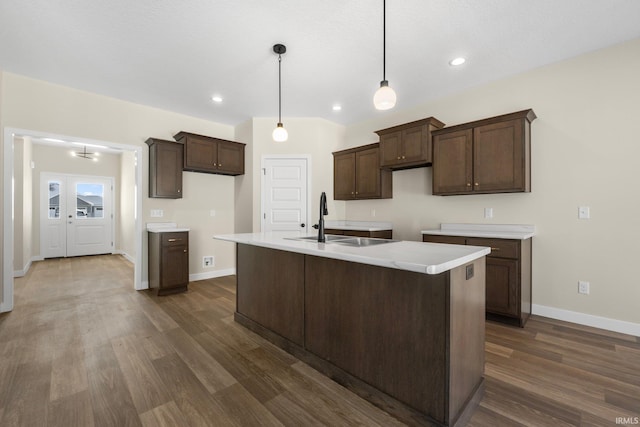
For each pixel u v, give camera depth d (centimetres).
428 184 376
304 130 446
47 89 319
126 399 159
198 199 443
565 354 209
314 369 192
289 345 214
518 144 277
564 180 274
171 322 272
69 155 648
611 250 253
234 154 446
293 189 446
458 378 139
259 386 173
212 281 433
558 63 278
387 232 411
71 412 148
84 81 319
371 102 382
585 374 183
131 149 379
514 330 253
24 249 481
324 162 457
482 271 168
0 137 291
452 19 216
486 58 272
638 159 241
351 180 439
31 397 159
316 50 258
